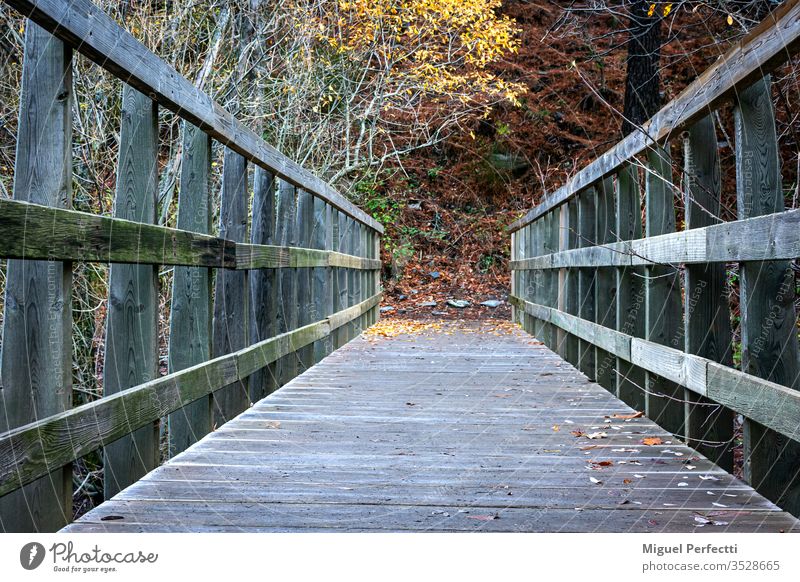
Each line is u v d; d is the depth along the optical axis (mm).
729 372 2553
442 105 14031
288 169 4836
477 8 11398
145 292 2760
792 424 2053
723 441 3143
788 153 4895
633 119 10477
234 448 3207
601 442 3352
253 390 4676
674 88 12914
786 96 3982
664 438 3406
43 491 2068
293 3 9047
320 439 3395
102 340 4602
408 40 12164
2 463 1704
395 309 12875
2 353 2014
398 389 4855
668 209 3662
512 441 3375
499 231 15188
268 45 9094
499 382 5168
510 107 16094
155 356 2762
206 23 7242
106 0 5582
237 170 3979
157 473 2781
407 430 3604
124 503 2426
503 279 14430
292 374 5375
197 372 3062
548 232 7477
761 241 2238
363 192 14805
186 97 2926
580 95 15992
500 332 9328
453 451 3189
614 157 4234
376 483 2699
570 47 15766
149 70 2541
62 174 2082
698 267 3109
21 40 4688
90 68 5043
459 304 12961
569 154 15953
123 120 2740
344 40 11062
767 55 2164
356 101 12242
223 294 3912
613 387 4980
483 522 2285
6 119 4555
